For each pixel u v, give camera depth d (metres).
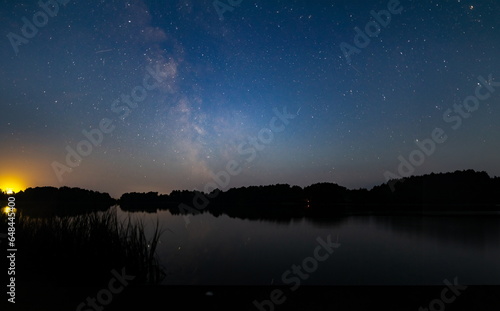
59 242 3.87
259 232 8.09
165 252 5.51
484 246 6.29
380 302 2.61
